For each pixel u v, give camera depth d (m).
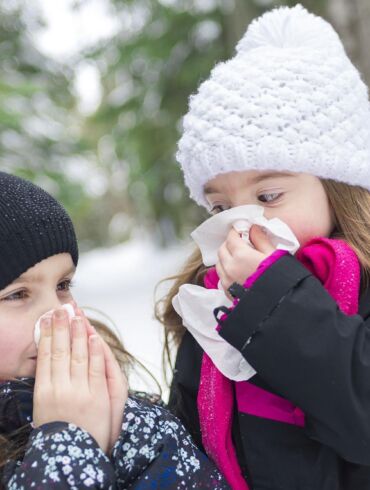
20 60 7.79
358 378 1.44
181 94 7.76
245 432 1.55
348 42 4.27
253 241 1.52
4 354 1.48
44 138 6.78
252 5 6.25
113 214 20.42
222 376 1.57
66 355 1.46
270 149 1.51
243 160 1.52
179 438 1.52
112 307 6.66
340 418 1.44
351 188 1.57
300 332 1.44
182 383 1.64
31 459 1.41
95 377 1.46
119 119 8.28
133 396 1.58
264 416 1.54
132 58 7.90
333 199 1.56
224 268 1.51
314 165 1.53
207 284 1.62
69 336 1.47
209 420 1.56
